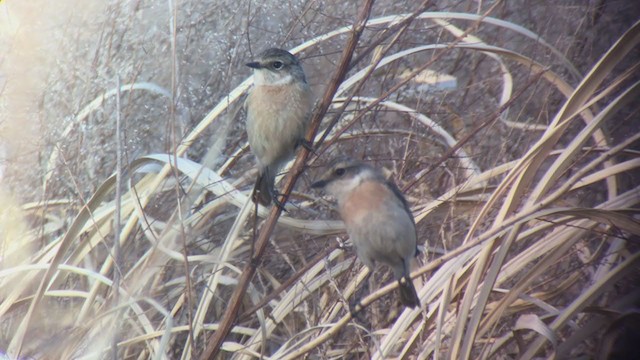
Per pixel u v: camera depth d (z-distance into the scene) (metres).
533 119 10.82
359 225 7.39
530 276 8.02
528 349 7.91
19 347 8.25
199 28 11.53
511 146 10.39
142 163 9.36
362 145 10.83
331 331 7.55
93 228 9.95
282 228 10.20
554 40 11.44
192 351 7.39
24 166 11.38
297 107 8.55
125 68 11.48
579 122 10.55
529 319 7.67
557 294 8.80
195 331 8.44
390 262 7.50
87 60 11.85
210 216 10.04
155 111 11.30
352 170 7.55
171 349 9.20
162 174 9.66
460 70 11.45
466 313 7.45
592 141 10.59
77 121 11.05
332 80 7.69
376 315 9.02
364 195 7.38
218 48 11.51
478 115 10.96
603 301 8.68
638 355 8.03
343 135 10.62
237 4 11.60
